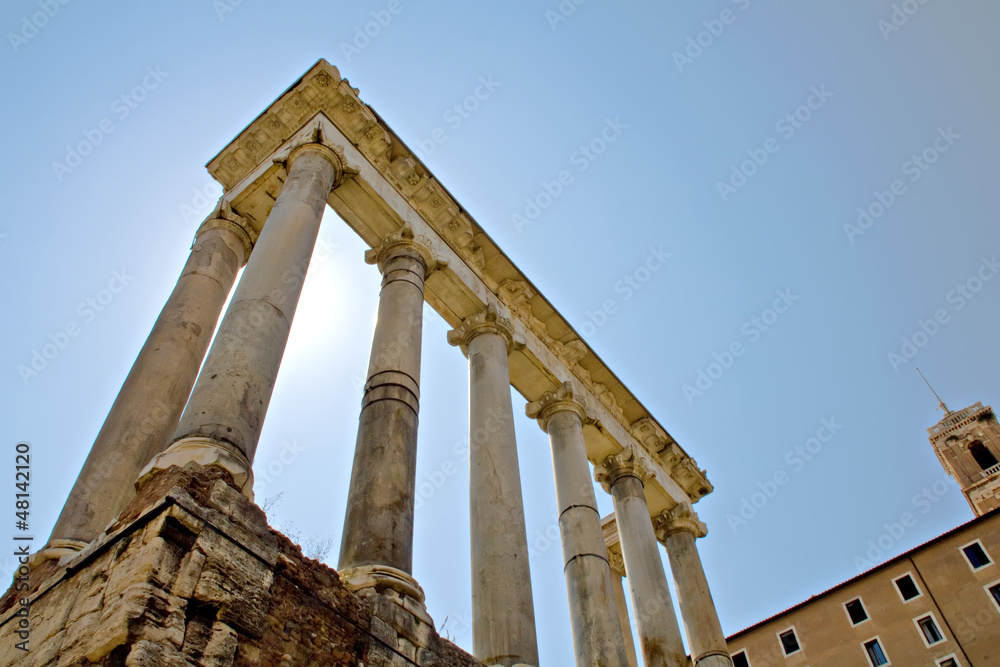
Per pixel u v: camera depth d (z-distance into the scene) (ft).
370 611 32.14
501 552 46.37
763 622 130.93
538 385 69.46
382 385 45.80
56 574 28.89
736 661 131.13
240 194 55.83
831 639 122.72
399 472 40.86
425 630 34.30
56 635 25.44
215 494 28.53
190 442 31.81
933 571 118.83
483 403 56.24
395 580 35.19
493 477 51.06
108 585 25.53
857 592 124.06
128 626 23.21
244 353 36.68
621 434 75.31
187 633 24.40
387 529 37.81
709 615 70.23
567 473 62.13
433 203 63.46
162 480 28.81
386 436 42.55
